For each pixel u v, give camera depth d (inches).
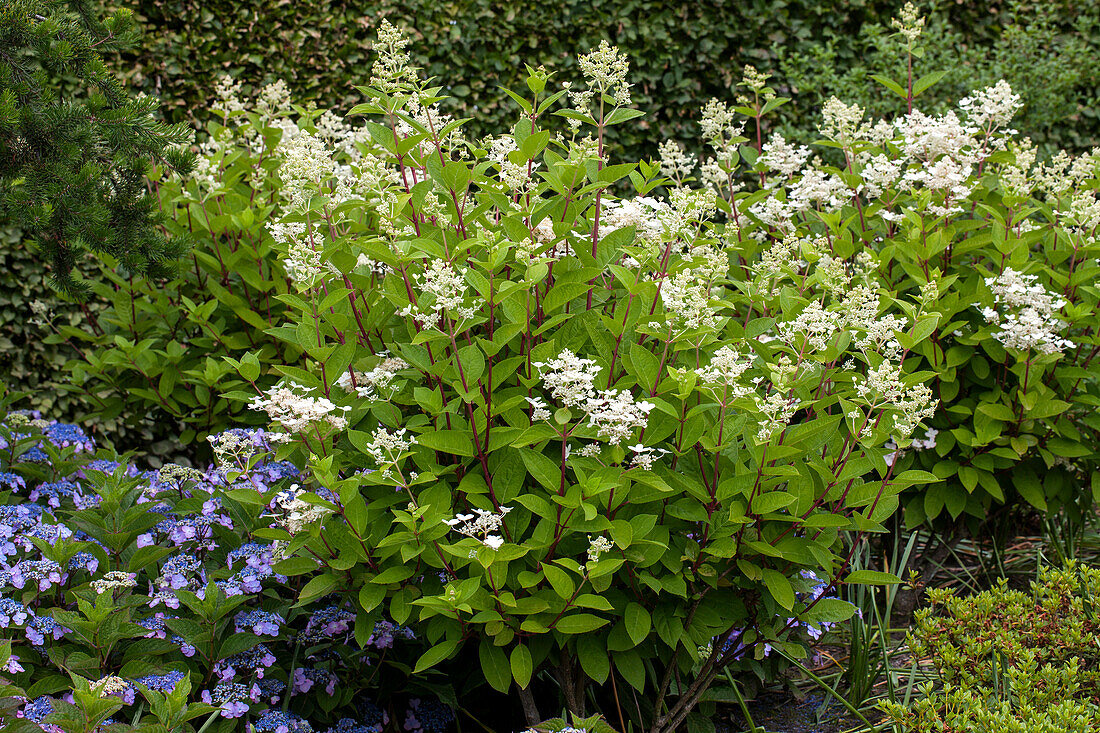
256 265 169.5
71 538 118.6
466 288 105.2
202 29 256.7
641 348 109.0
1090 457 158.7
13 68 131.9
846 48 306.0
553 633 111.3
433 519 101.5
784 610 118.6
